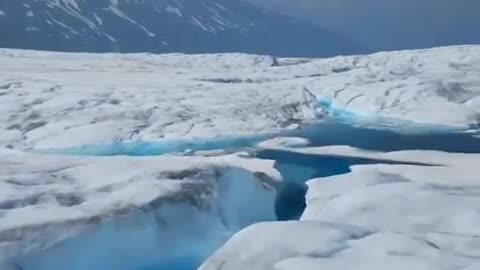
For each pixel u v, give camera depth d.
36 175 10.72
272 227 8.02
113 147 21.38
